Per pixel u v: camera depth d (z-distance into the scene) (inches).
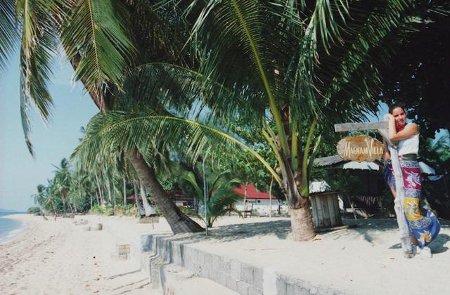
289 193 312.3
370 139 209.0
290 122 304.2
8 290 461.1
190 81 348.2
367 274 185.2
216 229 482.0
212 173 483.5
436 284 161.9
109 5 318.7
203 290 252.5
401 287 161.2
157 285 358.9
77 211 4197.8
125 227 929.5
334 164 576.7
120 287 390.9
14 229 2753.4
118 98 377.1
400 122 206.5
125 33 347.6
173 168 621.3
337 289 161.3
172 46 390.9
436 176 681.6
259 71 280.1
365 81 290.0
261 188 1043.3
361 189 736.3
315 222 361.4
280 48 272.7
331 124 307.3
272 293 202.4
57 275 526.0
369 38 272.5
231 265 248.5
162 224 922.7
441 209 647.1
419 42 379.6
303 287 177.0
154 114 344.5
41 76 339.3
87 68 320.8
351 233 318.3
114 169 456.4
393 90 423.8
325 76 288.4
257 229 439.8
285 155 309.3
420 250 208.5
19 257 831.1
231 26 255.4
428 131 467.8
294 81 275.1
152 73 359.3
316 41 256.7
